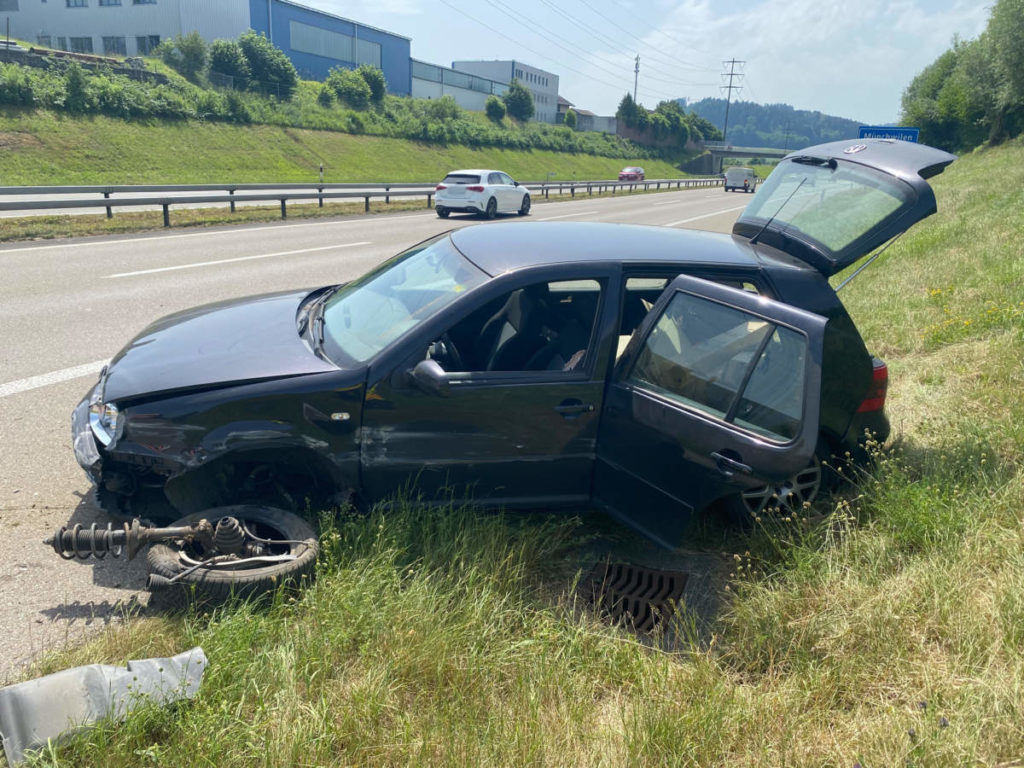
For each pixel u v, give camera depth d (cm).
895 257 1325
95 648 278
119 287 969
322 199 2341
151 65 5044
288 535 323
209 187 1955
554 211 2959
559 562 368
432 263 413
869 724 256
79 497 405
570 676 283
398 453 343
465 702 261
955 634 294
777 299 386
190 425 326
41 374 608
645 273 372
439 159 5981
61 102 3769
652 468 344
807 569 335
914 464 445
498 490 362
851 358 381
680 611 333
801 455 301
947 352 692
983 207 1961
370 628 288
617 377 359
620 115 11044
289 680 259
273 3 6738
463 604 307
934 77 8262
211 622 283
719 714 256
